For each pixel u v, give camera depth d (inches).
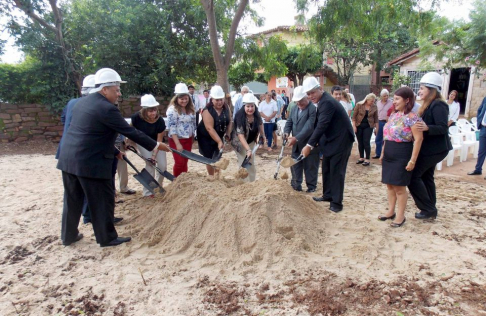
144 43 508.1
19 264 142.4
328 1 395.9
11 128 445.1
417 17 413.4
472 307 113.0
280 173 297.9
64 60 458.0
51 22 471.5
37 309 113.7
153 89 542.3
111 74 149.7
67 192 153.3
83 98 152.6
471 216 195.8
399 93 165.5
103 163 148.2
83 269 138.5
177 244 155.6
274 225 154.6
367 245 153.6
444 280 128.4
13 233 172.2
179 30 539.2
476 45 572.7
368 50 906.1
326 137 198.5
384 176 175.8
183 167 224.1
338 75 957.8
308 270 135.3
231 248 147.0
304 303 115.5
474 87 700.7
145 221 179.0
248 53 469.7
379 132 349.4
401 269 136.6
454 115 378.9
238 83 918.4
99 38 480.1
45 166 327.3
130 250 153.3
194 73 554.3
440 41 642.2
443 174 300.4
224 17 473.7
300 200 179.5
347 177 286.2
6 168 316.2
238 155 224.8
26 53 454.3
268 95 399.9
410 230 174.4
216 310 112.7
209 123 213.9
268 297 119.0
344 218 185.6
